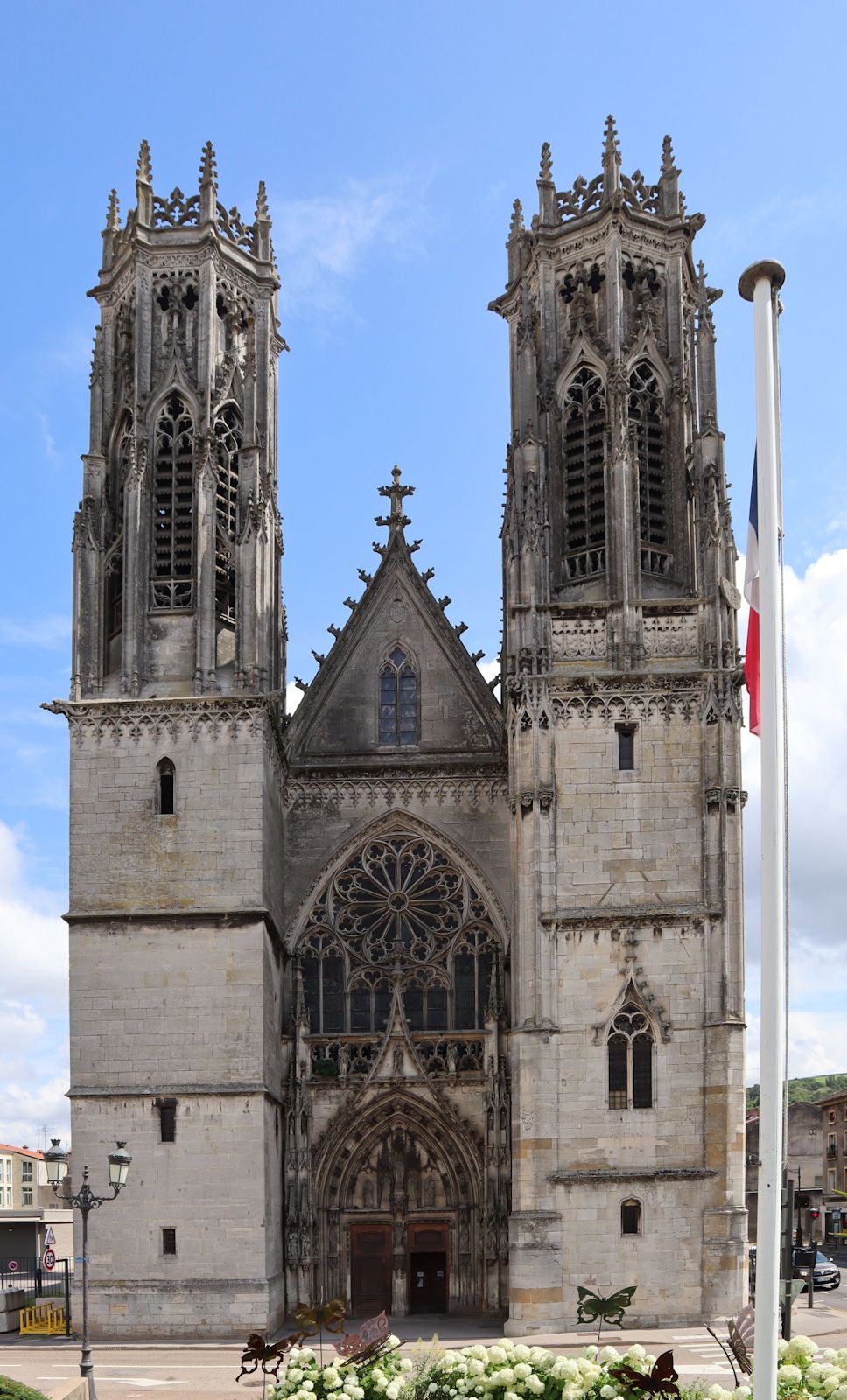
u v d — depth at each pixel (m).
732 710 70.88
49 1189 186.50
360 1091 73.44
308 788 78.62
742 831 70.62
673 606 73.00
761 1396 27.69
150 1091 68.31
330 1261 72.81
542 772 70.44
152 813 71.50
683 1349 59.25
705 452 75.38
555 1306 65.25
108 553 76.38
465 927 76.62
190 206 80.00
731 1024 67.69
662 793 70.69
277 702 75.44
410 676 80.56
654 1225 66.12
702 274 79.31
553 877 69.81
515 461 75.88
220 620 75.19
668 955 68.88
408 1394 32.22
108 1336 66.06
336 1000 76.38
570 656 72.56
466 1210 72.88
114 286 80.75
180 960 69.75
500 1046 73.31
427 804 78.12
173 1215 67.12
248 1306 66.00
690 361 78.44
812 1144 174.50
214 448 76.50
